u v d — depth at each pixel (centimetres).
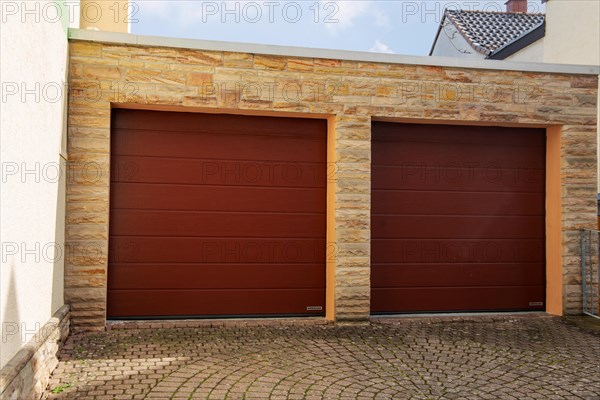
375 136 617
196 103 548
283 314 592
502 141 645
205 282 578
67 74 516
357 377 412
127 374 405
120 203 562
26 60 351
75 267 523
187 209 575
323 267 600
